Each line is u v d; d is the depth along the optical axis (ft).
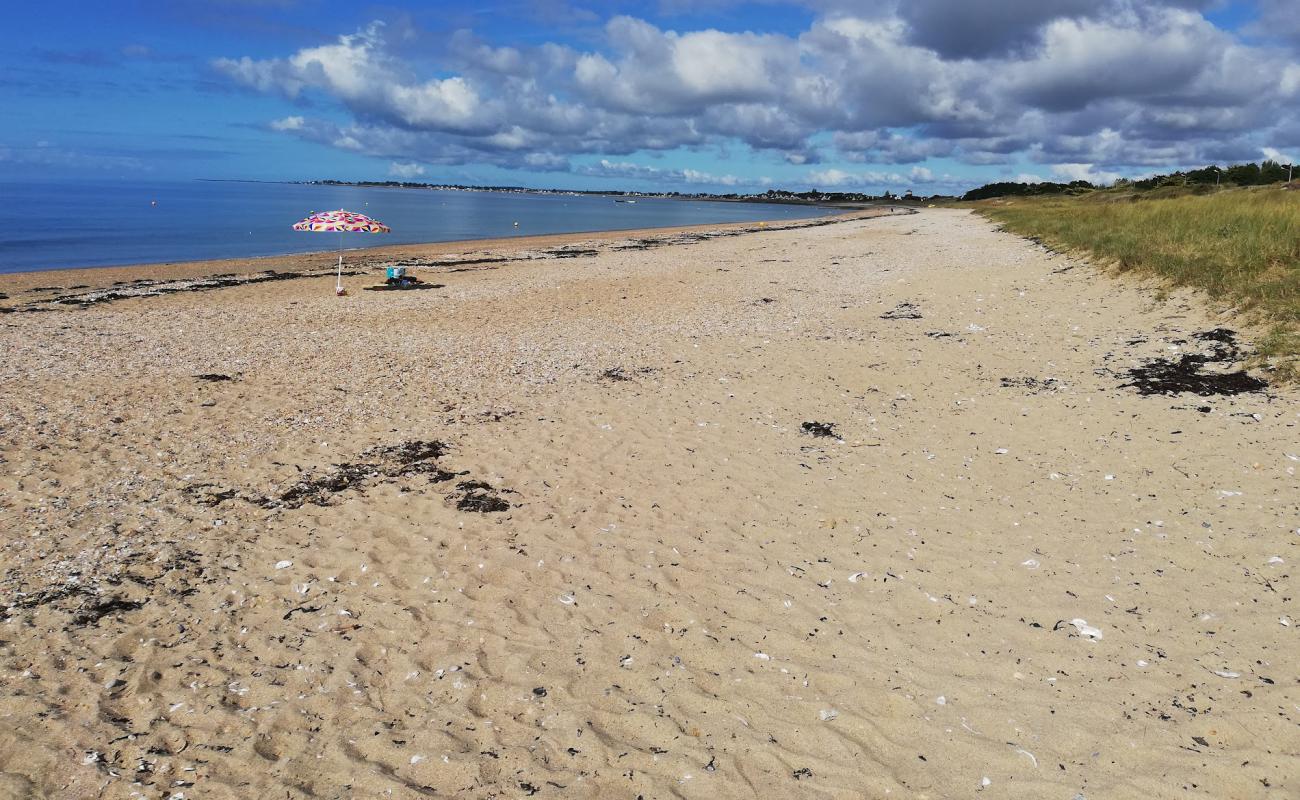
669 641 16.25
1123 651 15.07
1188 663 14.49
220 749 12.75
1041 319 45.14
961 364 37.58
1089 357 36.35
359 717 13.75
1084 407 29.71
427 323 51.65
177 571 18.61
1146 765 12.09
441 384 36.09
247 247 115.34
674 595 18.06
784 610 17.34
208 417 30.30
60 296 62.23
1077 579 17.89
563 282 73.00
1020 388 33.04
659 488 24.26
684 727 13.60
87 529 20.47
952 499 22.94
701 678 15.03
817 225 193.06
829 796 11.92
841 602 17.60
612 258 97.71
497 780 12.25
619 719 13.82
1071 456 25.34
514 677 14.99
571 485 24.48
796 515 22.24
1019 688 14.23
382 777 12.22
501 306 58.80
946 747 12.87
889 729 13.38
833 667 15.21
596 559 19.77
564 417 31.24
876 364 38.60
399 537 20.88
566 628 16.71
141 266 87.76
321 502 23.00
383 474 25.23
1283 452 23.15
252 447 27.22
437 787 12.07
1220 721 12.85
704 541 20.74
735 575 18.97
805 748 13.01
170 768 12.25
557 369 39.04
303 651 15.65
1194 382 30.42
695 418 31.07
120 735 12.94
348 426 29.84
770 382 36.09
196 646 15.66
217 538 20.44
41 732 12.87
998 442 27.27
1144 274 48.80
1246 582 17.01
